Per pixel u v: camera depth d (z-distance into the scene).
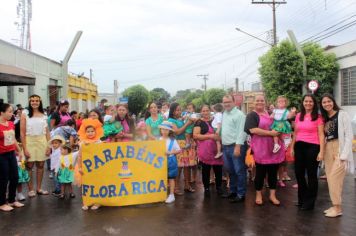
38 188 8.29
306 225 5.96
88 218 6.45
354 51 17.92
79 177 7.40
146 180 7.29
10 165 7.06
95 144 7.05
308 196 6.80
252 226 5.94
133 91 47.06
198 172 11.09
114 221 6.26
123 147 7.17
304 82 19.48
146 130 8.48
